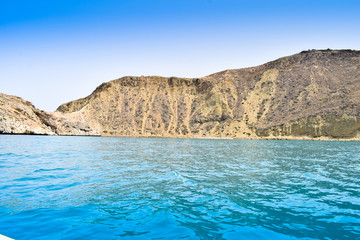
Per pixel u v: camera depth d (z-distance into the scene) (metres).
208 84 148.88
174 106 144.12
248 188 10.59
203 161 20.86
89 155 24.36
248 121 115.81
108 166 16.72
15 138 56.16
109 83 156.75
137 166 17.06
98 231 5.92
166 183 11.43
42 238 5.49
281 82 128.38
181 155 26.66
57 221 6.50
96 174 13.45
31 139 54.47
